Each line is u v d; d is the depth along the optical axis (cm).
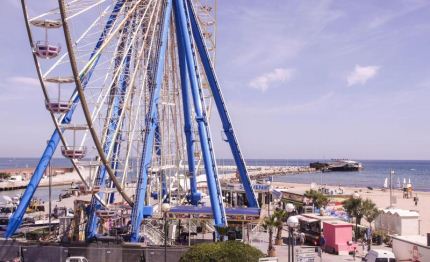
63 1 3522
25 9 3562
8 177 17625
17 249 3875
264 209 7431
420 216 7644
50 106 3944
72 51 3681
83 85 4331
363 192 12850
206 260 3133
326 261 4247
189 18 5350
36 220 6444
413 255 3809
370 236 4903
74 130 4166
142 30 5219
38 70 3775
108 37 4372
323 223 4838
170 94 6022
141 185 4731
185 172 6525
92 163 4416
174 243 4650
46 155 4641
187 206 4969
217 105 5388
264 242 4956
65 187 16938
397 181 19412
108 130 5025
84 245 3912
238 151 5353
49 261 3816
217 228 4422
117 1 5041
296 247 4738
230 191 7925
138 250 3756
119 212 4956
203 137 4991
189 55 5244
